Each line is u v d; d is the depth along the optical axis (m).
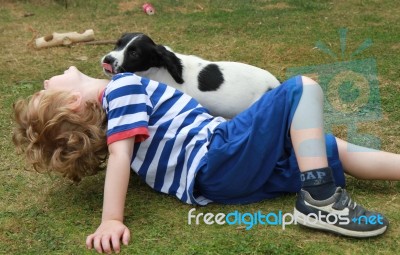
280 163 2.51
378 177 2.56
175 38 5.23
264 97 2.44
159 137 2.58
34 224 2.42
